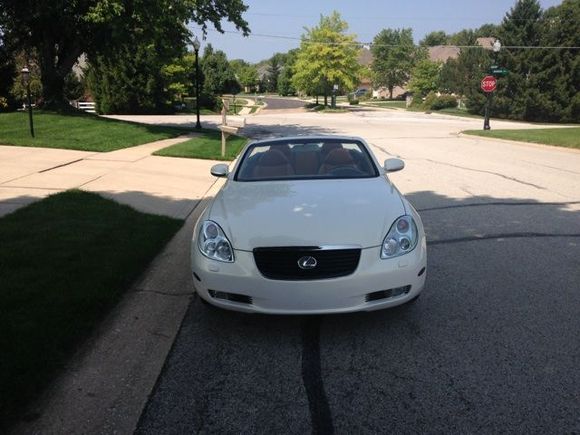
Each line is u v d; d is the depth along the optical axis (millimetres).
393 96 103062
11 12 20891
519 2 43250
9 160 12094
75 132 17578
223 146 14227
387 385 3201
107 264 5094
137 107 43094
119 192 9117
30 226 6410
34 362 3240
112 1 17344
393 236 3779
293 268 3625
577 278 4969
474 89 48906
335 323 4070
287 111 55594
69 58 23906
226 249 3770
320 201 4199
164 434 2773
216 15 20938
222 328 4023
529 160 14617
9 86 27734
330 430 2789
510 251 5828
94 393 3127
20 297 4191
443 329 3936
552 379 3219
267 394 3133
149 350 3672
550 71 41875
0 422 2773
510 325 3982
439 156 15742
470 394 3084
